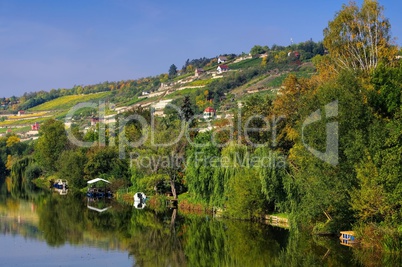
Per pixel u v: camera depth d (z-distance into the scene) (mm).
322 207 46906
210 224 60312
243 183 58062
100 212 71750
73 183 104250
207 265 42688
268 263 42000
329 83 52562
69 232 56000
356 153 44188
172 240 52469
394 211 41594
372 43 65500
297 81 70500
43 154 126062
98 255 45562
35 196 94375
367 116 47156
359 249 43188
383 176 41219
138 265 42406
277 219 58219
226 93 196625
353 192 43781
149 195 82062
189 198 74812
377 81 56719
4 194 97812
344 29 66562
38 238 52375
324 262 40625
